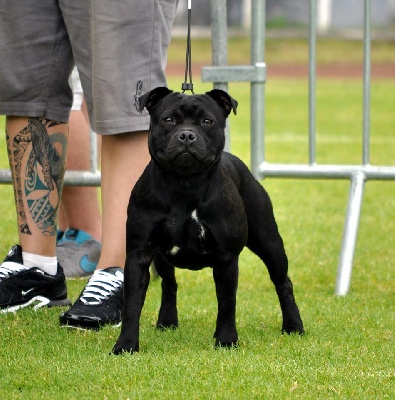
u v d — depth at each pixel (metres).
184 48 72.31
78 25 8.63
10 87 8.90
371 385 6.71
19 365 7.09
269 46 74.31
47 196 9.21
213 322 8.91
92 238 11.40
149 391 6.44
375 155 22.52
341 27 92.31
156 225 7.54
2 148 20.45
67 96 9.18
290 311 8.53
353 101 40.00
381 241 13.41
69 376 6.77
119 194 8.81
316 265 11.84
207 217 7.52
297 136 27.31
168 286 8.66
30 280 9.14
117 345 7.49
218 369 6.98
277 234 8.47
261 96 11.06
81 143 11.66
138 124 8.62
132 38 8.48
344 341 8.16
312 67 11.06
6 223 13.92
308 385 6.66
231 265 7.70
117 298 8.63
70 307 8.91
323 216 15.31
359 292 10.51
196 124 7.45
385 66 64.19
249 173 8.42
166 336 8.23
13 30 8.75
